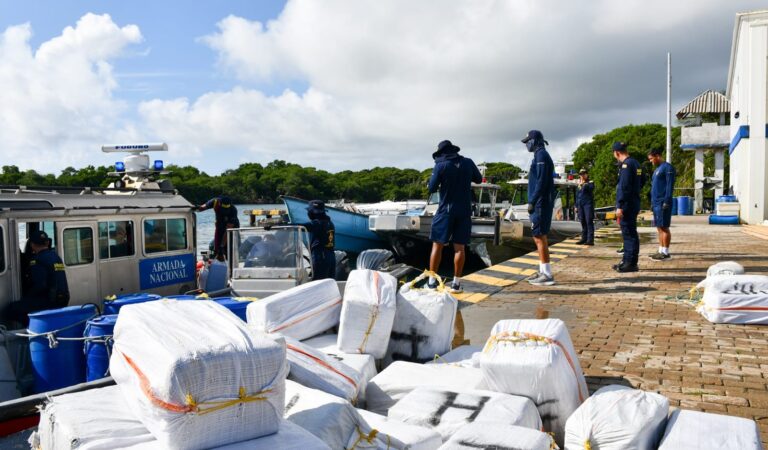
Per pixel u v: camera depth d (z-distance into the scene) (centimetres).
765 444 339
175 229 912
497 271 1077
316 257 879
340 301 514
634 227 1020
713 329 607
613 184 8075
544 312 707
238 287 779
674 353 523
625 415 287
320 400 307
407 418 321
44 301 654
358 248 1733
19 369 590
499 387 354
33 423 430
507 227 1523
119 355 292
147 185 920
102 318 546
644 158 7750
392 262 1141
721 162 3619
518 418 310
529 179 903
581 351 535
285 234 783
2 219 650
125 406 295
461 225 829
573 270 1075
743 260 1152
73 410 287
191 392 244
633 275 988
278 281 766
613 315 684
